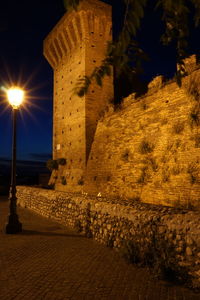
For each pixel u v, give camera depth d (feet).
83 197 36.06
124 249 23.27
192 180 35.73
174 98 44.86
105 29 78.28
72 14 75.92
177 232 18.66
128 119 57.16
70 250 25.99
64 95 84.69
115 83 78.84
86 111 71.77
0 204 74.49
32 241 30.04
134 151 51.19
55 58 92.02
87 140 70.64
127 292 16.28
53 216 45.11
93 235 30.96
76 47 79.66
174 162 40.22
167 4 7.54
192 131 38.86
